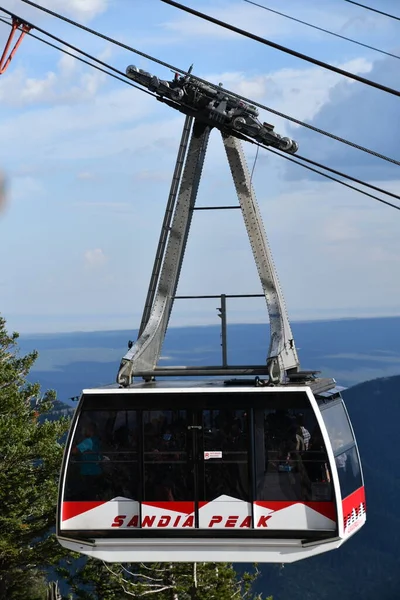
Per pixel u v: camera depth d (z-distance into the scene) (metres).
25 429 33.03
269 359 17.69
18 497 32.62
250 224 18.98
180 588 33.91
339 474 17.59
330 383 19.19
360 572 140.25
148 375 18.52
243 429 17.27
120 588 35.94
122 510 17.45
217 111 18.84
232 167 19.06
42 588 37.22
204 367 18.36
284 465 17.16
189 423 17.38
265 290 18.73
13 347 43.62
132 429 17.52
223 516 17.23
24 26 17.45
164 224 19.66
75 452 17.59
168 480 17.38
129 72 19.08
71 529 17.50
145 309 19.56
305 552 17.16
